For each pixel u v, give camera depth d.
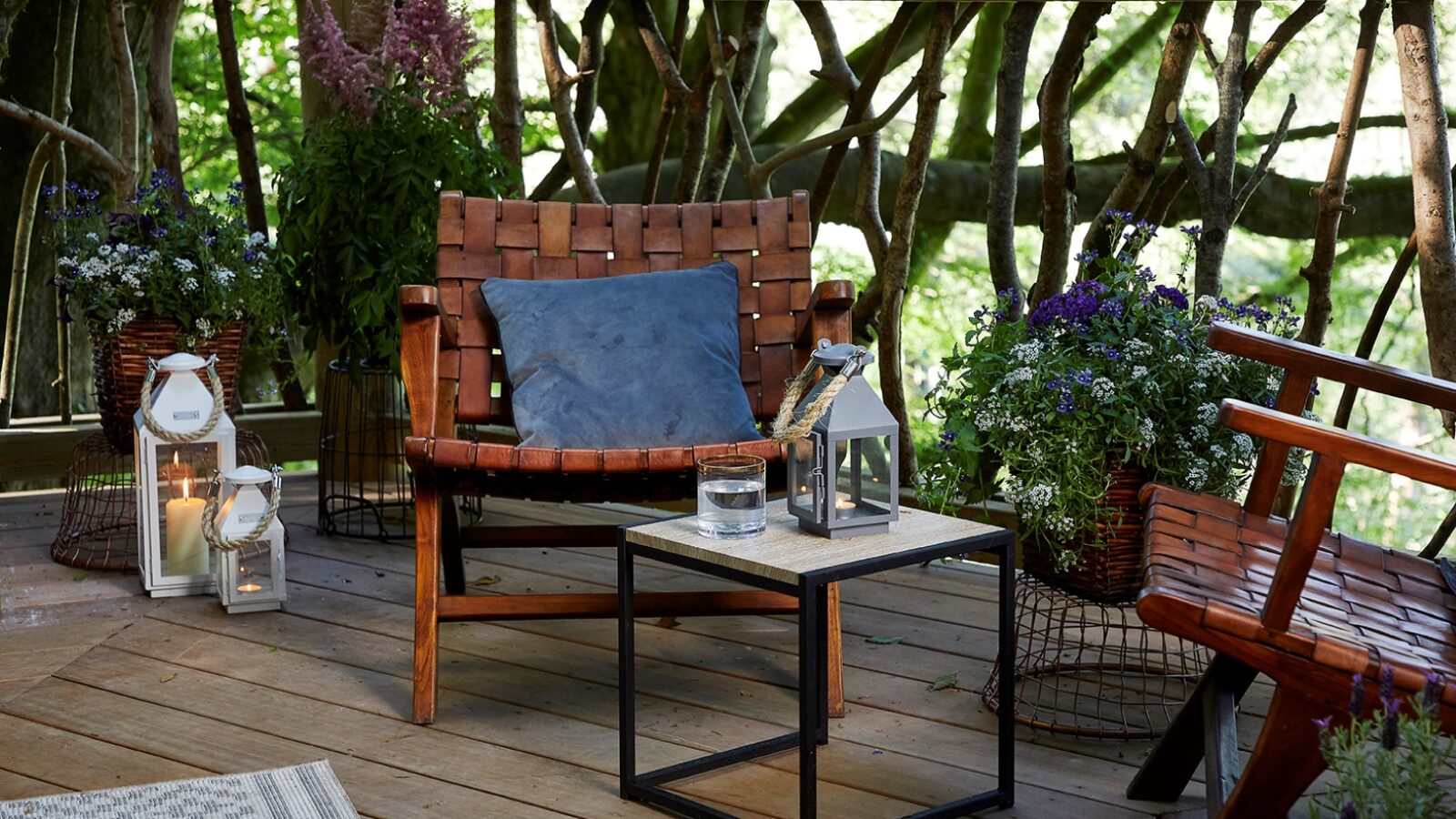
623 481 2.23
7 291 5.08
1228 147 3.03
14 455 3.72
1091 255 2.40
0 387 4.23
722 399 2.38
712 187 4.02
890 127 6.43
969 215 5.90
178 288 3.07
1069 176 3.28
